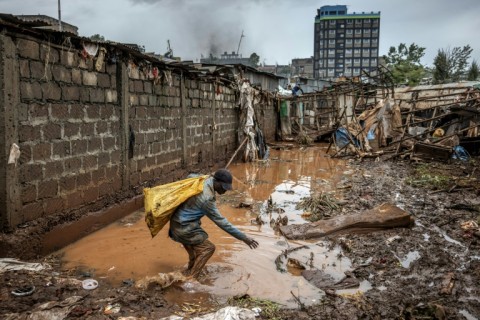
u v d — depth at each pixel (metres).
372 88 24.11
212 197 4.52
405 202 8.55
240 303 4.18
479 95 18.42
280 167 13.98
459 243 6.07
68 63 5.72
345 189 10.05
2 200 4.70
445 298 4.34
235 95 15.29
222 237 6.46
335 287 4.62
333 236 6.45
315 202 8.27
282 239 6.36
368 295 4.43
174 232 4.64
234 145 15.54
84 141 6.20
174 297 4.39
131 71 7.50
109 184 6.98
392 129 17.14
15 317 3.56
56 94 5.50
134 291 4.35
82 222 6.21
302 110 27.14
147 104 8.23
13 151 4.74
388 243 6.02
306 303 4.27
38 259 5.20
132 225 6.99
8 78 4.61
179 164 10.12
